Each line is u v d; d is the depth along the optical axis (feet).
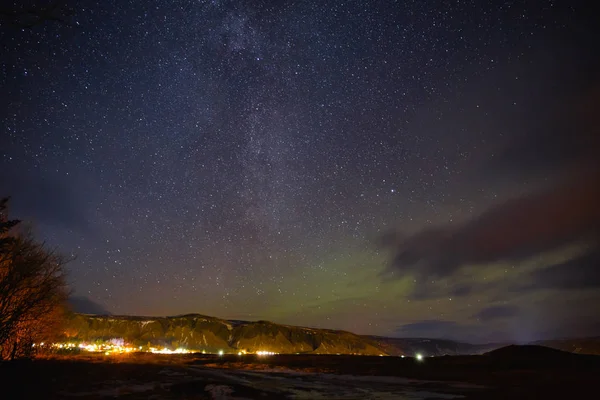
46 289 42.16
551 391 28.37
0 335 39.17
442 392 30.71
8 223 28.63
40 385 29.48
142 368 48.67
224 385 33.14
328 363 57.11
